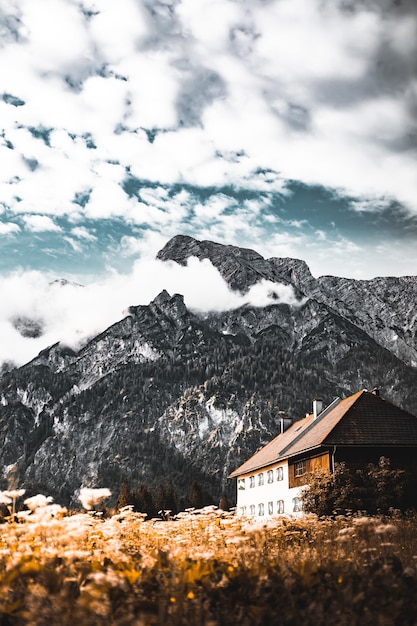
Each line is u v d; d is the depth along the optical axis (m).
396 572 9.23
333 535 16.30
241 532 15.73
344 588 8.09
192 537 15.32
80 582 8.14
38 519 11.12
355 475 39.78
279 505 58.03
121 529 15.15
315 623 7.10
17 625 6.94
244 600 7.70
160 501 121.75
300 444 53.91
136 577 8.29
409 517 29.17
